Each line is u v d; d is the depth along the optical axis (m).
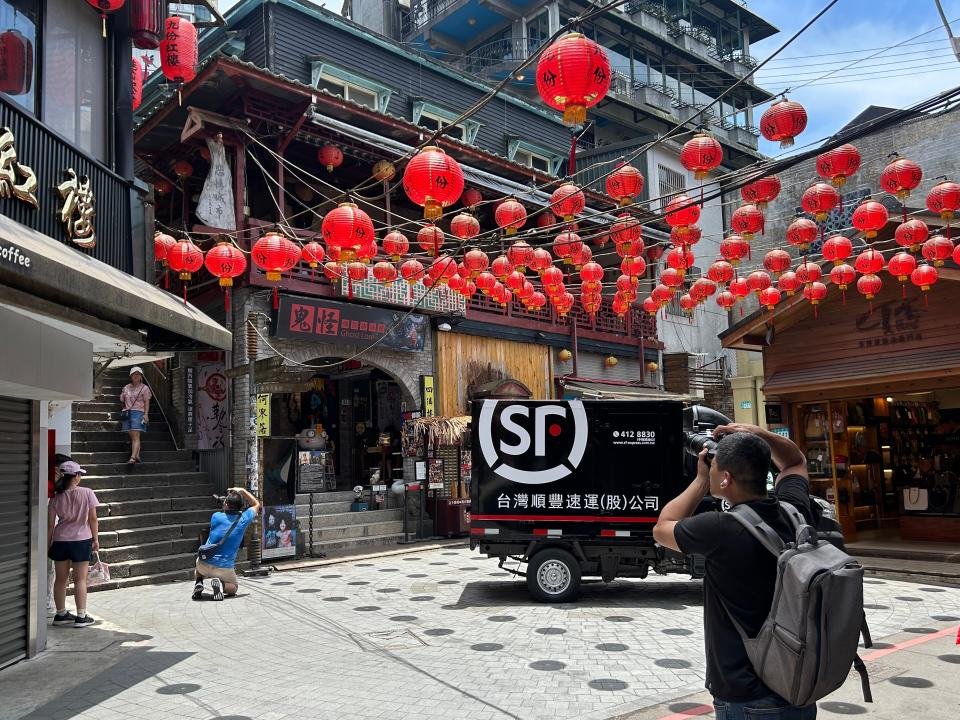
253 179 15.23
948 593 9.24
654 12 29.64
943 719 4.80
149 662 6.27
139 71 8.35
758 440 2.66
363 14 27.34
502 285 10.68
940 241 8.32
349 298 13.44
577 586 8.69
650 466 8.70
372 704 5.16
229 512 9.26
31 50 6.27
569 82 4.14
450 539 14.38
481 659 6.29
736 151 30.50
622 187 6.54
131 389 12.91
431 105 17.64
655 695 5.34
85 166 6.65
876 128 5.09
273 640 7.02
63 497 7.69
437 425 14.02
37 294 5.58
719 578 2.50
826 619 2.22
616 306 10.81
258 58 14.83
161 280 14.67
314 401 17.58
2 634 6.03
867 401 13.84
